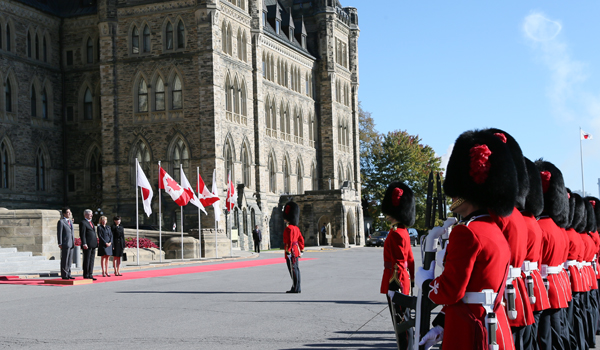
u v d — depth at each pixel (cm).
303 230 6988
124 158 5628
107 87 5644
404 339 758
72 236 2428
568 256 1065
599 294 1345
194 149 5475
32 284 2305
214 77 5444
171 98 5556
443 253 585
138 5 5600
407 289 1065
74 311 1584
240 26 6003
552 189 983
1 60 5362
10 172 5444
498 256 542
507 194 565
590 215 1294
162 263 3519
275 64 7144
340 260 3997
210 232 4466
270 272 2920
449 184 591
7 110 5466
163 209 5416
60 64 6081
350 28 8656
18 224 3331
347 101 8562
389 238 1087
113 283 2359
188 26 5506
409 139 10194
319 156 8094
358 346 1126
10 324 1378
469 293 554
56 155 5988
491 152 574
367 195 9669
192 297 1884
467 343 547
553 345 898
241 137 5966
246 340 1185
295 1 8219
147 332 1275
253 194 6200
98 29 5988
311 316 1496
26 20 5669
